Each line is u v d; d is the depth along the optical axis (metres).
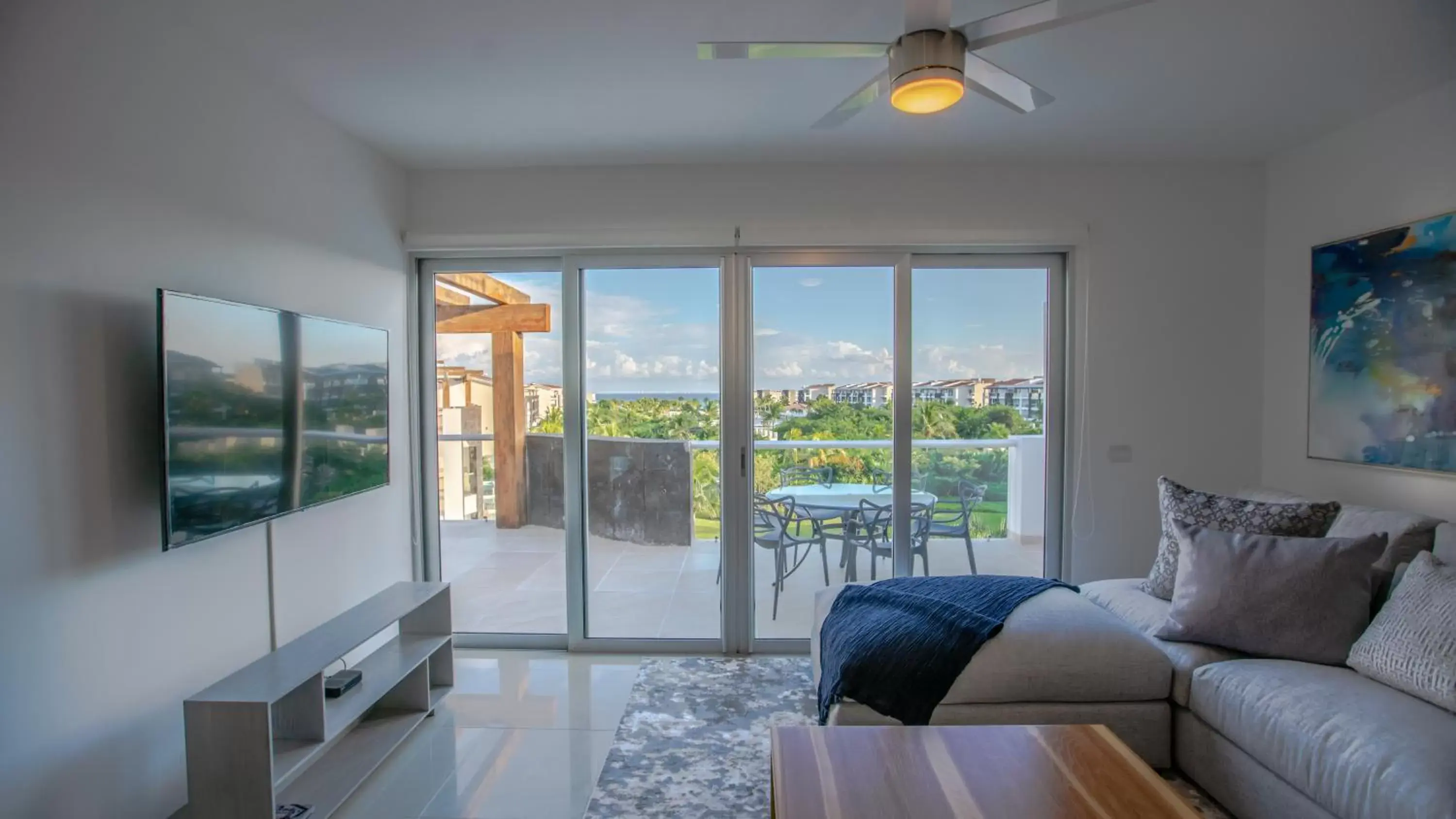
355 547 2.73
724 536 3.21
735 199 3.12
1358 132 2.63
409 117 2.55
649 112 2.54
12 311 1.45
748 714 2.58
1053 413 3.22
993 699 2.07
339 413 2.37
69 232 1.56
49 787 1.52
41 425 1.50
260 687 1.78
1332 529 2.32
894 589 2.56
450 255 3.21
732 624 3.22
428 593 2.60
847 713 2.10
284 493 2.07
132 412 1.72
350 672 2.29
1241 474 3.15
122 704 1.68
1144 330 3.13
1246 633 2.05
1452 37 1.99
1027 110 1.92
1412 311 2.41
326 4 1.79
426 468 3.29
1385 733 1.53
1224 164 3.10
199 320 1.74
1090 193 3.10
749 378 3.19
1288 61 2.15
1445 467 2.30
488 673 2.99
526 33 1.97
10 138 1.44
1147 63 2.16
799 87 2.34
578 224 3.14
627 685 2.85
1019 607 2.30
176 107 1.85
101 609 1.63
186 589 1.88
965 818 1.32
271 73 2.19
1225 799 1.89
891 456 3.23
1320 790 1.57
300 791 2.00
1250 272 3.11
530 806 2.01
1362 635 1.89
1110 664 2.08
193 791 1.70
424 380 3.28
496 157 3.01
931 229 3.07
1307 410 2.88
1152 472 3.16
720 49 1.61
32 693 1.48
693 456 3.24
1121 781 1.45
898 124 2.66
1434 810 1.33
